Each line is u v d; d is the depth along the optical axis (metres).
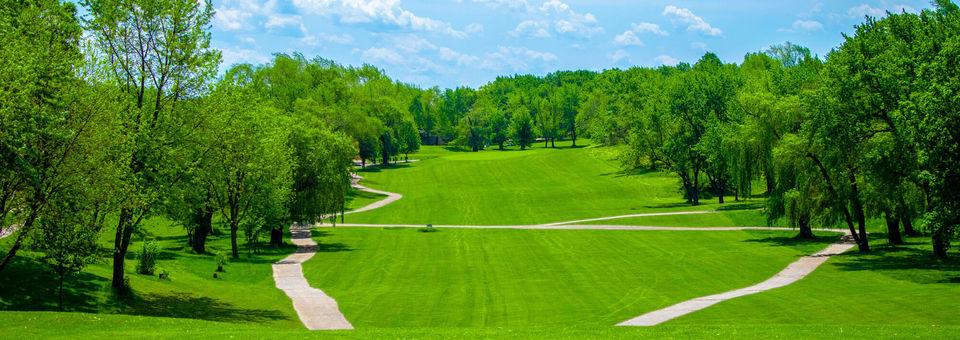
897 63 47.94
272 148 57.72
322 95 121.38
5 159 27.58
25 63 28.67
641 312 36.53
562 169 145.62
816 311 33.81
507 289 46.06
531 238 76.12
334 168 68.69
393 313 38.16
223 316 35.53
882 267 47.59
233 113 41.12
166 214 37.91
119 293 36.09
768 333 25.81
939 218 40.41
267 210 59.62
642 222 86.12
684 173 102.12
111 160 31.88
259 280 49.88
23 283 34.09
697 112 99.12
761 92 69.38
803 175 56.56
